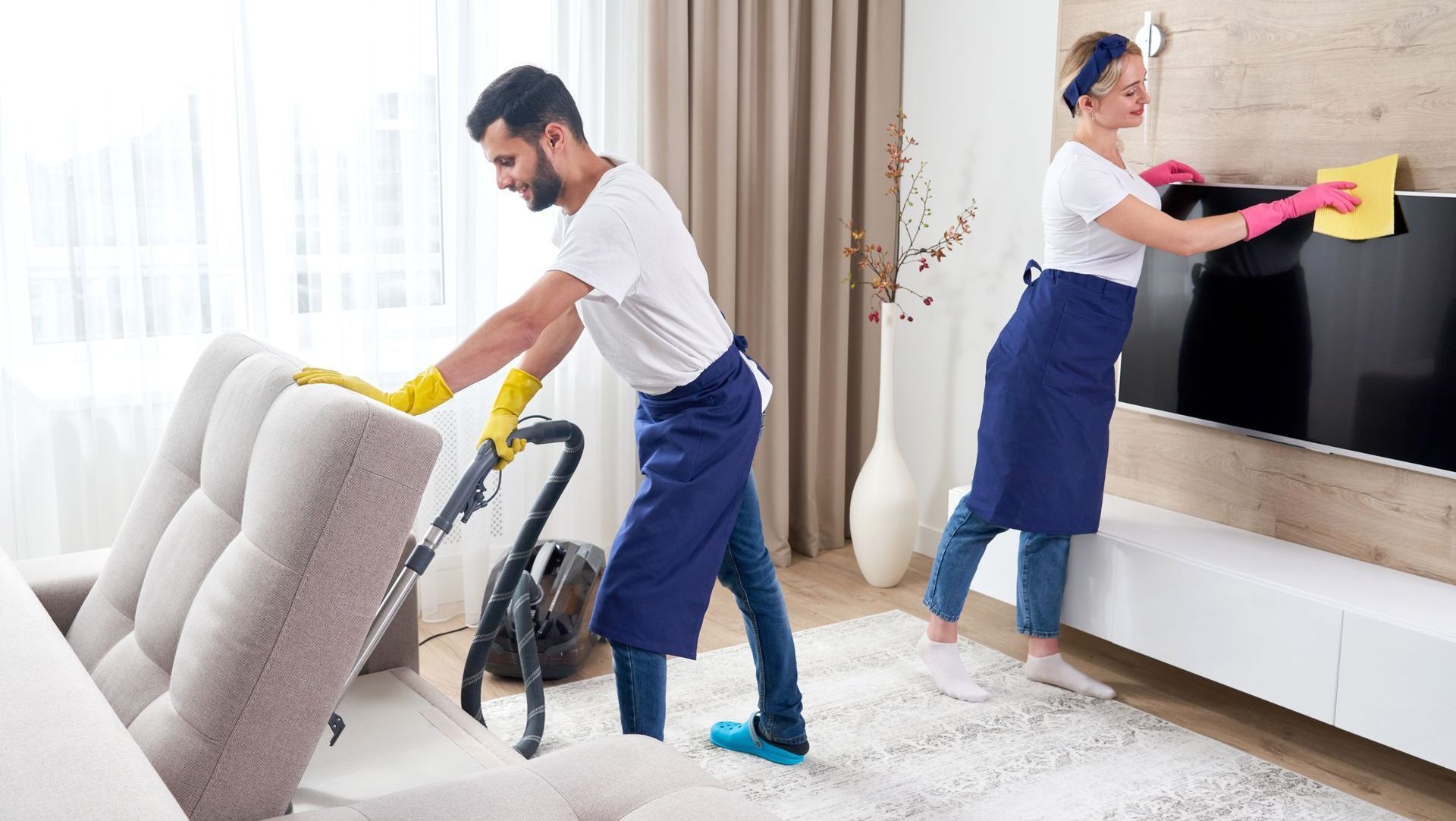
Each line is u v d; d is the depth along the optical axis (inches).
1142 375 124.1
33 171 108.0
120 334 113.3
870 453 159.9
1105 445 109.7
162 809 37.7
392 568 53.8
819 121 148.7
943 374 152.9
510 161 78.8
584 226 74.5
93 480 113.9
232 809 51.9
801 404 157.6
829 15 147.5
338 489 51.6
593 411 140.9
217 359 70.7
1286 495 112.3
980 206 144.9
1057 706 110.4
